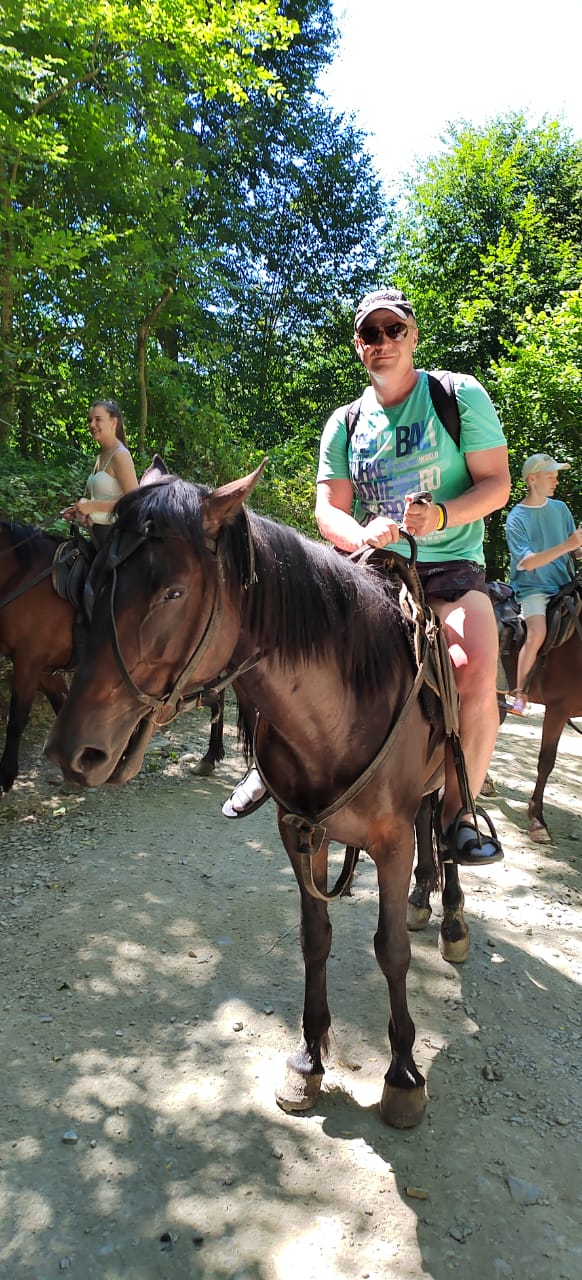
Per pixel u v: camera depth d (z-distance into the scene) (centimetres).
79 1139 221
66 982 293
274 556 185
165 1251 189
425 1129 229
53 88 745
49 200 839
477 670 233
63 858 396
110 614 153
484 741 238
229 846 418
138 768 166
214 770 537
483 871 411
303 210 1744
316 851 207
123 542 158
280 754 207
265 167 1659
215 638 165
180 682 161
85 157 803
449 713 221
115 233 873
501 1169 215
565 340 1266
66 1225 195
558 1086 251
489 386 1337
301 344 1850
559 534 480
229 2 763
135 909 345
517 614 478
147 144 883
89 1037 264
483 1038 272
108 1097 238
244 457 1058
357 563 225
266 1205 202
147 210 875
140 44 768
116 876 376
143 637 153
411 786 213
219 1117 231
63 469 702
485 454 231
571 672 447
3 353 742
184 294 925
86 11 698
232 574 169
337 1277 183
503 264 1568
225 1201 203
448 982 303
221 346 1142
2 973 298
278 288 1792
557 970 319
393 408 242
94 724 152
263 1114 233
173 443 1022
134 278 839
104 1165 213
